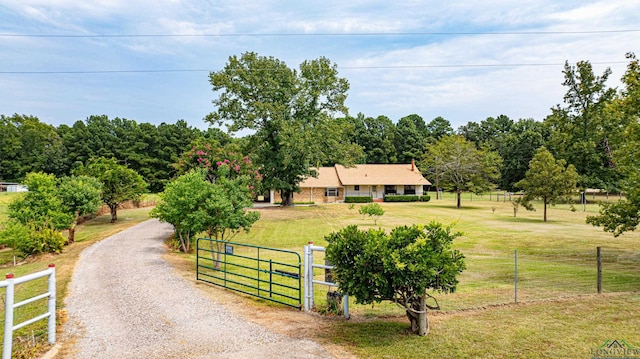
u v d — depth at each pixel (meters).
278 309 8.73
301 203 50.59
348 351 6.24
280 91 37.78
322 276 13.46
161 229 25.31
